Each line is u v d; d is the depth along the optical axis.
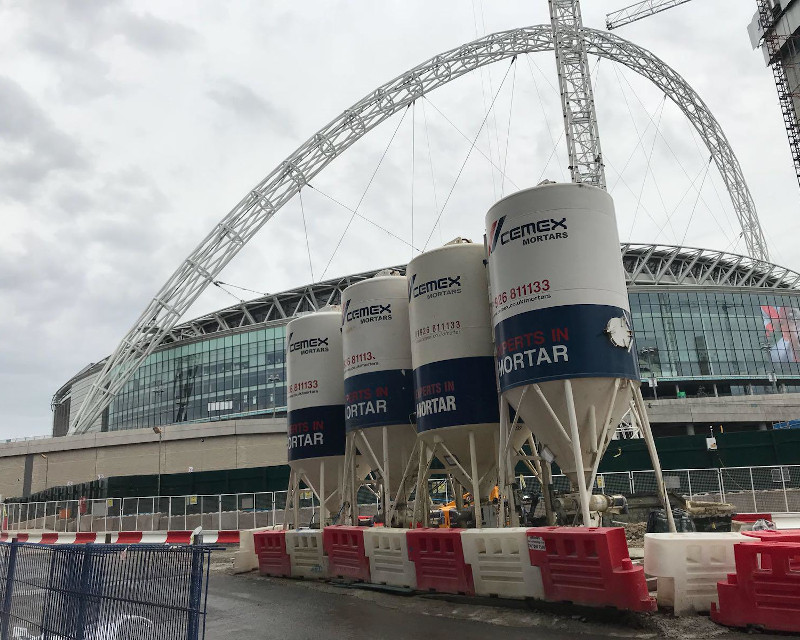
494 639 10.34
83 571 9.53
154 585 8.46
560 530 11.86
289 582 18.64
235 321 122.75
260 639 11.49
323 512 25.39
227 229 95.25
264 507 44.91
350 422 23.14
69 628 9.58
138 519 40.62
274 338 103.06
